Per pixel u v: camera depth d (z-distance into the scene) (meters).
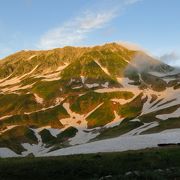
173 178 48.50
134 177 48.97
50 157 66.81
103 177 50.78
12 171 57.84
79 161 59.41
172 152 63.81
